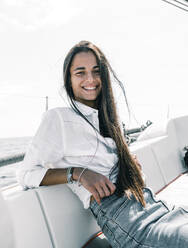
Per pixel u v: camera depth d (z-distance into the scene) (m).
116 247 0.93
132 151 1.73
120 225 0.93
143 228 0.87
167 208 0.99
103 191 0.95
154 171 1.88
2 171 11.67
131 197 1.00
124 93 1.33
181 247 0.76
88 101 1.25
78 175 0.97
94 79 1.20
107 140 1.14
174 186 1.89
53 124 1.04
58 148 1.03
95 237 1.20
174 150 2.33
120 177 1.04
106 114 1.21
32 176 1.01
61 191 1.14
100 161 1.09
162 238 0.81
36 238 0.95
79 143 1.06
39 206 1.03
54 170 1.01
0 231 0.64
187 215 0.89
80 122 1.08
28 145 1.04
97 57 1.21
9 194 1.01
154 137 2.37
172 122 2.50
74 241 1.09
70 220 1.11
